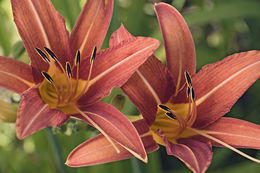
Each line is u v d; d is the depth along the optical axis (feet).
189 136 1.60
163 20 1.58
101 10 1.56
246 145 1.55
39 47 1.54
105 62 1.55
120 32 1.55
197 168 1.42
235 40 2.81
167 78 1.58
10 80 1.49
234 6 2.14
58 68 1.59
